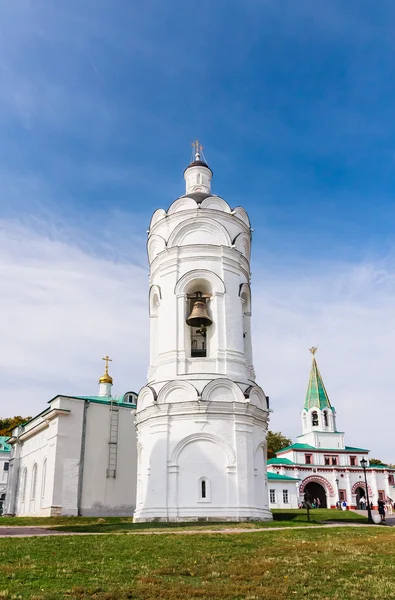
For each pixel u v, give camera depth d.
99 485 38.28
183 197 34.06
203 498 27.20
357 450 83.12
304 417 87.50
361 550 16.09
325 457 81.75
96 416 39.75
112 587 10.54
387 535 20.66
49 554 14.49
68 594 9.88
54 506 36.41
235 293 31.95
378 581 11.61
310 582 11.51
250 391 29.72
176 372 29.69
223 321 30.88
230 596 10.22
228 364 30.05
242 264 33.25
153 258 34.22
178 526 24.09
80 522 31.73
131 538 18.61
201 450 27.91
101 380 47.03
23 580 10.95
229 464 27.69
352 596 10.30
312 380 89.19
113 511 38.19
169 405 28.62
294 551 15.74
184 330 30.69
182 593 10.24
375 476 79.88
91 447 38.84
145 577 11.62
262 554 15.16
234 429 28.38
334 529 23.17
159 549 15.87
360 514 41.44
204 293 32.28
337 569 12.97
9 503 49.66
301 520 31.22
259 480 29.11
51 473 37.66
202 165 37.84
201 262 31.88
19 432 51.75
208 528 23.14
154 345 32.69
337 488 77.62
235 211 34.41
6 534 20.73
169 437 28.36
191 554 14.99
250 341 33.31
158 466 28.06
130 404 41.53
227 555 14.91
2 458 86.38
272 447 96.75
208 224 32.78
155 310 33.47
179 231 32.59
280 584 11.28
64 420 38.47
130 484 39.47
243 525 24.47
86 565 12.91
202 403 28.30
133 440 40.62
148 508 27.67
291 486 71.12
